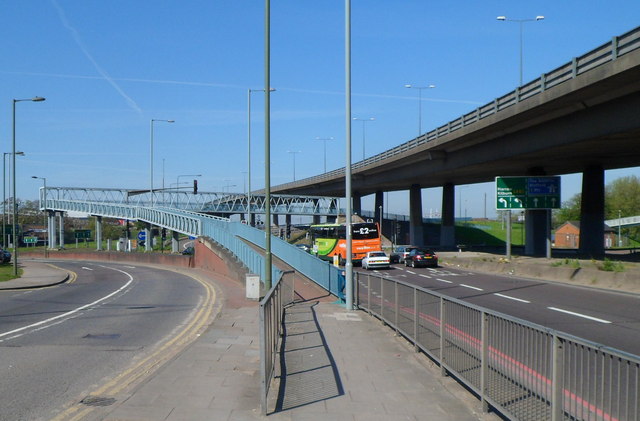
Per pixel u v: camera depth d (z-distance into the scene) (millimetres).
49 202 90875
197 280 35719
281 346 11445
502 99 36156
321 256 54188
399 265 51031
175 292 27312
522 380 6004
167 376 8938
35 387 8695
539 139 36594
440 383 8445
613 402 4504
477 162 46625
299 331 13398
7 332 14414
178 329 15039
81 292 27906
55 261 70000
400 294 12367
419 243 77062
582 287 26688
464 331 7883
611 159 44406
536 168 48844
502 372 6512
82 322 16422
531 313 17578
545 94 30219
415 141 55219
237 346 11625
